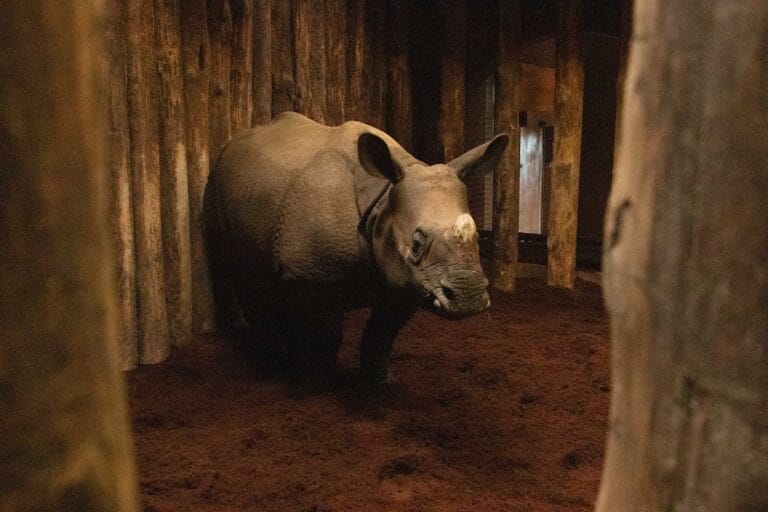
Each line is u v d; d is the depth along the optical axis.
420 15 7.19
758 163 0.91
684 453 1.07
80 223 0.88
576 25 6.58
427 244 3.30
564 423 3.82
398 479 3.24
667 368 1.08
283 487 3.10
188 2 4.91
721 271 0.97
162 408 3.94
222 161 4.82
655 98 1.05
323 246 3.81
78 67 0.85
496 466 3.34
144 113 4.56
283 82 5.77
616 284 1.19
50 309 0.85
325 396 4.12
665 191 1.04
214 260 5.19
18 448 0.85
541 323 5.66
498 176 6.70
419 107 7.36
